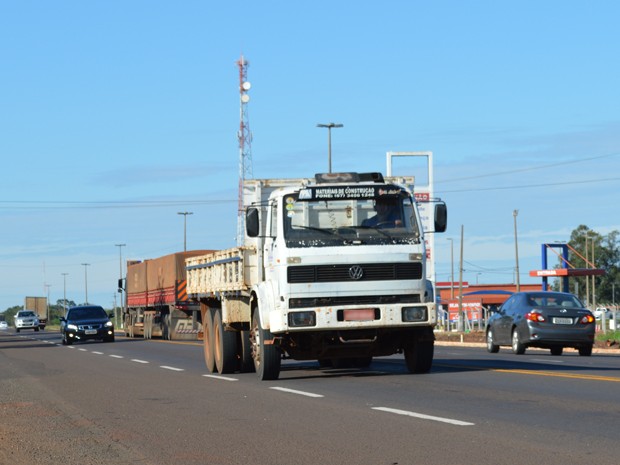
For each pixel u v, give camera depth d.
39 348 46.34
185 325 56.59
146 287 63.44
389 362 26.14
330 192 19.53
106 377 23.22
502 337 33.09
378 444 10.99
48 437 12.78
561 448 10.25
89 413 15.34
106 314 55.31
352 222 19.56
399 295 19.55
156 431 12.86
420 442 10.99
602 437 10.91
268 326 19.95
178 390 18.72
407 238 19.64
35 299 145.12
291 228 19.39
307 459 10.23
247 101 89.88
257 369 21.06
